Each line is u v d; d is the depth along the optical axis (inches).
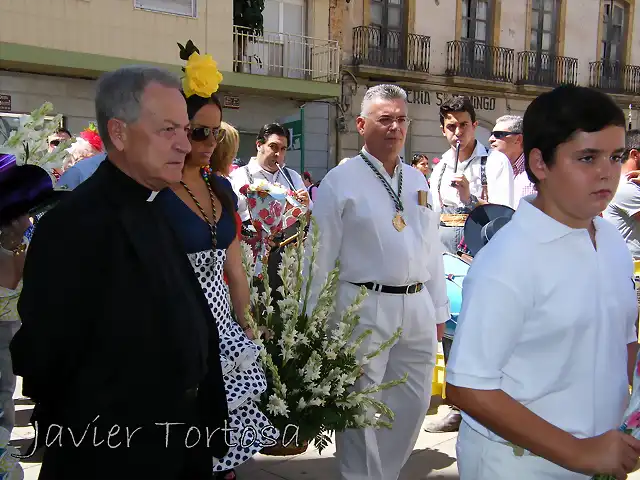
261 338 101.7
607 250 64.1
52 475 66.5
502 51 617.9
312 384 97.8
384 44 557.3
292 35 496.7
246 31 475.2
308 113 532.1
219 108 93.4
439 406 172.7
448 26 590.2
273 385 97.7
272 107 506.6
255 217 146.0
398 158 118.1
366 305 112.2
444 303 125.9
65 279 61.4
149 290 65.2
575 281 59.6
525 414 57.1
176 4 431.5
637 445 58.5
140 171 67.4
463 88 605.6
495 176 159.6
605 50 693.9
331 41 519.5
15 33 379.6
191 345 67.7
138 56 420.2
